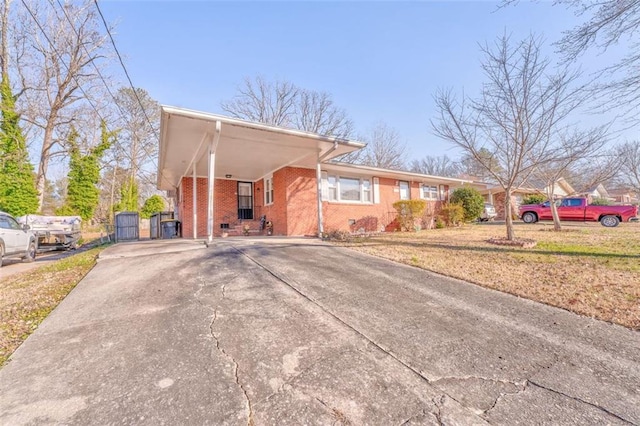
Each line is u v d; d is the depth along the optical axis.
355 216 12.84
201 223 12.76
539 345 2.46
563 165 10.07
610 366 2.14
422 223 15.09
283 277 4.46
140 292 3.91
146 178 28.52
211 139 7.37
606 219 14.43
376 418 1.62
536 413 1.66
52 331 2.83
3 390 1.93
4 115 14.03
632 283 3.95
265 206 12.82
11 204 13.72
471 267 5.14
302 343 2.49
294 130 7.31
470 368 2.12
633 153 13.45
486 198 25.50
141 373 2.08
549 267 4.98
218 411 1.68
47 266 6.80
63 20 15.22
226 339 2.57
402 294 3.76
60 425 1.59
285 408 1.71
